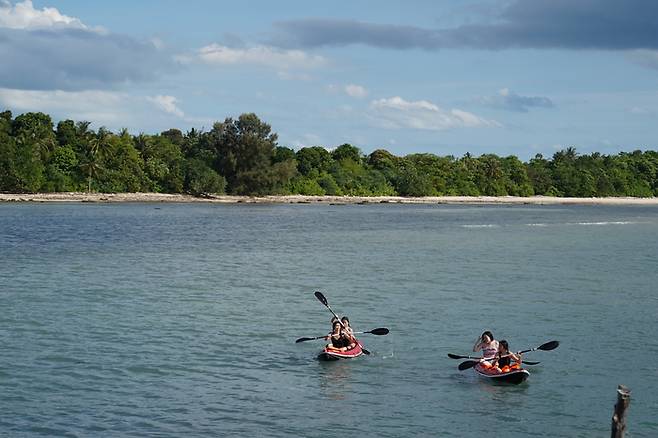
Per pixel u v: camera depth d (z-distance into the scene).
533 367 25.64
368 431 19.42
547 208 173.00
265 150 167.88
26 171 145.00
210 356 26.42
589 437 19.31
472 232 87.94
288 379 23.81
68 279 44.12
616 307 37.09
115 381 23.17
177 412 20.52
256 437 18.84
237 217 110.94
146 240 70.75
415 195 197.75
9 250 59.75
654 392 22.98
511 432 19.56
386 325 32.41
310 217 114.94
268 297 38.94
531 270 51.56
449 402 21.80
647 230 95.31
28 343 27.75
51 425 19.38
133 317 32.91
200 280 44.66
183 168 166.00
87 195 150.38
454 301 38.47
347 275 47.88
